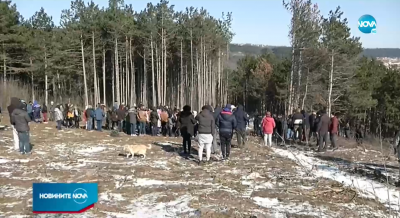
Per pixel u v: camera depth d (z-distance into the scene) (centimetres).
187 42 5259
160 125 1928
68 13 4503
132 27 4766
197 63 5159
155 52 5041
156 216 617
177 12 5044
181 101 5209
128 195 738
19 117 1180
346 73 3334
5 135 1681
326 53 3081
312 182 873
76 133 1922
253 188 812
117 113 2092
